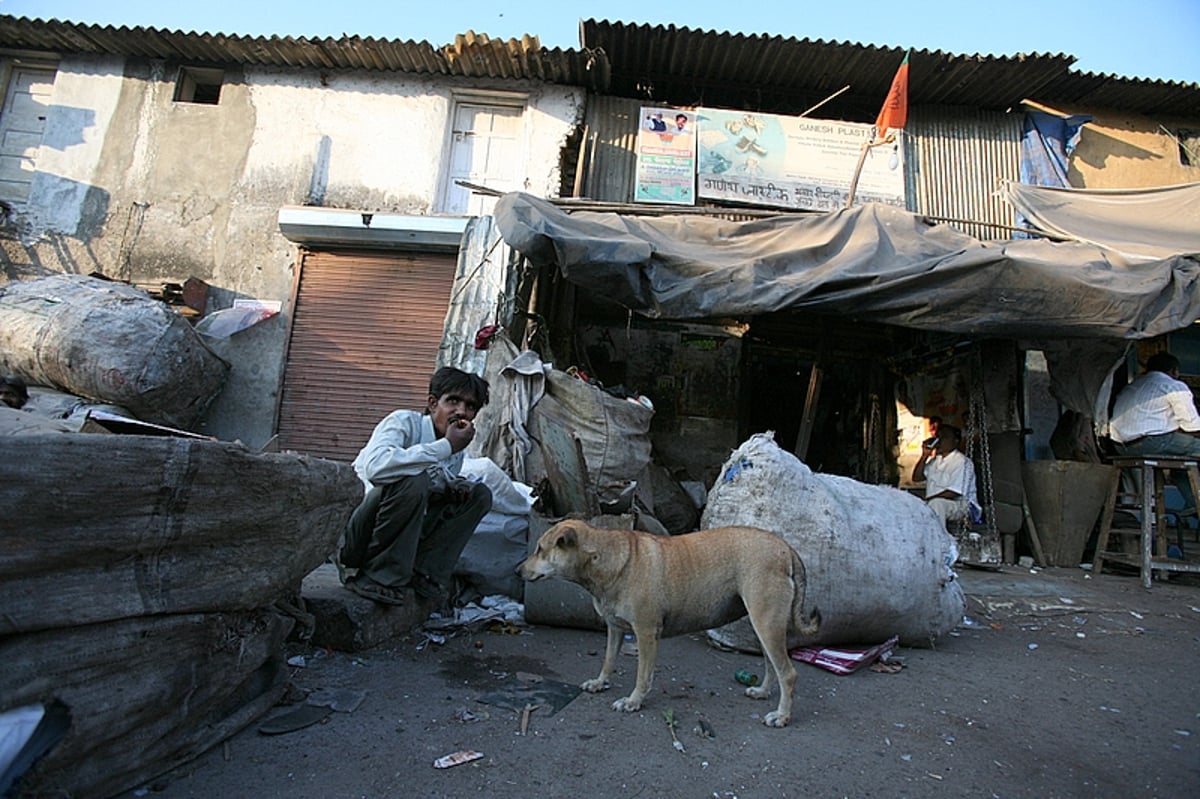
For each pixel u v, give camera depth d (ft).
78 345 19.03
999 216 27.02
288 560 6.71
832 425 29.73
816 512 10.39
